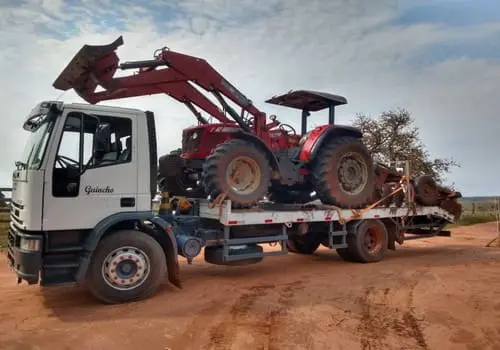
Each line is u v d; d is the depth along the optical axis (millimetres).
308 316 4848
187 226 7023
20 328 4469
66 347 3932
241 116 8172
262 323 4617
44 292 5992
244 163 7199
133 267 5547
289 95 8781
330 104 9414
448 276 6965
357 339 4145
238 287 6312
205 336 4230
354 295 5758
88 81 6652
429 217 10586
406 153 19547
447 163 20234
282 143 8758
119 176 5559
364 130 20000
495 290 5953
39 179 5078
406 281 6613
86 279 5449
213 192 6887
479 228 18266
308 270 7812
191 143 7746
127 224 5859
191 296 5758
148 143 5785
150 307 5230
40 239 5031
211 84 7762
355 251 8516
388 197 9477
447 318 4742
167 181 7867
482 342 4051
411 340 4117
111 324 4574
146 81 7141
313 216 7906
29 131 6156
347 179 8703
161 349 3912
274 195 9695
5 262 8211
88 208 5352
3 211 13789
